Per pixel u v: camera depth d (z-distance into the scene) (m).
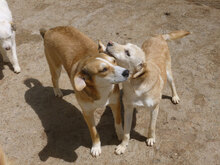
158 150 2.36
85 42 2.38
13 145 2.46
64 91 2.79
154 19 3.43
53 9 3.74
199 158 2.30
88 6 3.74
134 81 2.14
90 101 2.18
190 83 2.75
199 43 3.10
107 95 2.18
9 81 2.90
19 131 2.54
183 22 3.36
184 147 2.36
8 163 2.13
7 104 2.72
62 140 2.46
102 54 2.12
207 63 2.90
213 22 3.33
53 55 2.49
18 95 2.79
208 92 2.67
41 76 2.93
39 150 2.42
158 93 2.20
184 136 2.42
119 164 2.31
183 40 3.14
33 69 3.00
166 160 2.31
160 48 2.43
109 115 2.59
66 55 2.36
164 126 2.48
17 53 3.16
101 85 2.10
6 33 2.81
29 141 2.47
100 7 3.70
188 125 2.48
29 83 2.88
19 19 3.59
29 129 2.54
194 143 2.38
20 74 2.96
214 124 2.47
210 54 2.98
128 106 2.24
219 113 2.53
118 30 3.33
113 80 2.06
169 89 2.72
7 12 3.05
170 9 3.55
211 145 2.36
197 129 2.45
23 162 2.36
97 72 2.05
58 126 2.55
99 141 2.37
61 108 2.67
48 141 2.46
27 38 3.31
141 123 2.52
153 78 2.15
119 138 2.43
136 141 2.42
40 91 2.81
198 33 3.21
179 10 3.52
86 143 2.44
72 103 2.70
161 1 3.71
